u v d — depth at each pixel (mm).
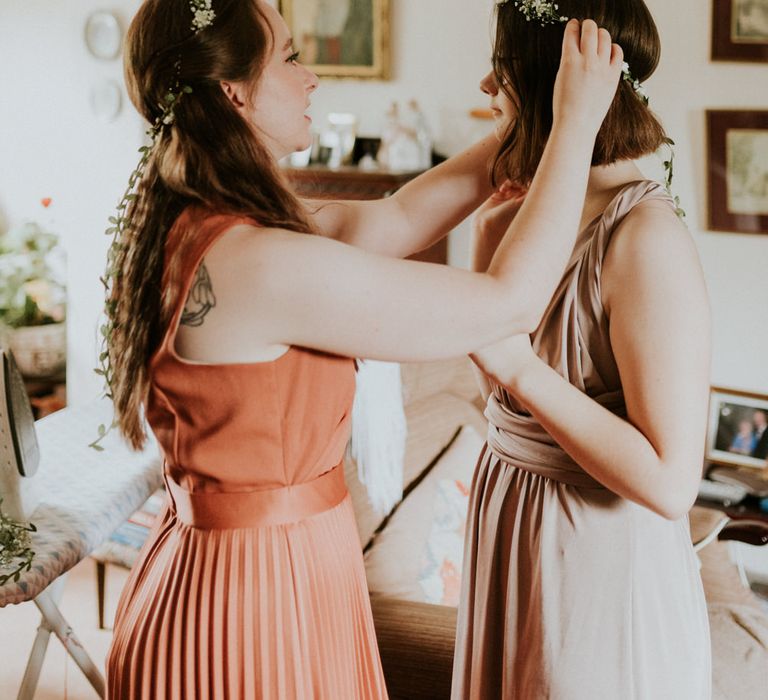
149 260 1016
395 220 1341
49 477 1901
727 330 3303
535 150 1118
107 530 1765
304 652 1082
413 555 2088
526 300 936
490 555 1240
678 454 999
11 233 4066
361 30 3652
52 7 3926
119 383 1061
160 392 1027
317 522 1099
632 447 1008
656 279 1017
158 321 1012
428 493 2277
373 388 2068
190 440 1038
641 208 1061
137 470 1951
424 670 1711
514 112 1160
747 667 1960
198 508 1074
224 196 975
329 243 931
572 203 956
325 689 1107
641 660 1135
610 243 1068
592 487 1136
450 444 2500
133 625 1133
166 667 1087
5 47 4012
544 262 940
